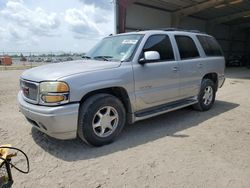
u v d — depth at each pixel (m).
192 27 24.31
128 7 17.75
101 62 4.02
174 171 2.97
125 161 3.22
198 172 2.94
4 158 2.12
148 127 4.61
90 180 2.79
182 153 3.45
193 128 4.54
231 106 6.39
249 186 2.66
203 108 5.71
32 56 38.12
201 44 5.62
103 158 3.31
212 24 25.91
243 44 33.81
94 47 5.10
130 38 4.47
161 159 3.27
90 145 3.67
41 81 3.31
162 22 20.81
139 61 4.07
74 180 2.79
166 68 4.49
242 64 28.58
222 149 3.59
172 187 2.64
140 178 2.82
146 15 19.27
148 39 4.34
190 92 5.21
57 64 4.14
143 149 3.60
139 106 4.15
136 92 4.03
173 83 4.70
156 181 2.76
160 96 4.47
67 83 3.24
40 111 3.25
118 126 3.86
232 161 3.22
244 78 14.26
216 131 4.38
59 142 3.85
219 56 6.21
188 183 2.72
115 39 4.79
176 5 19.61
